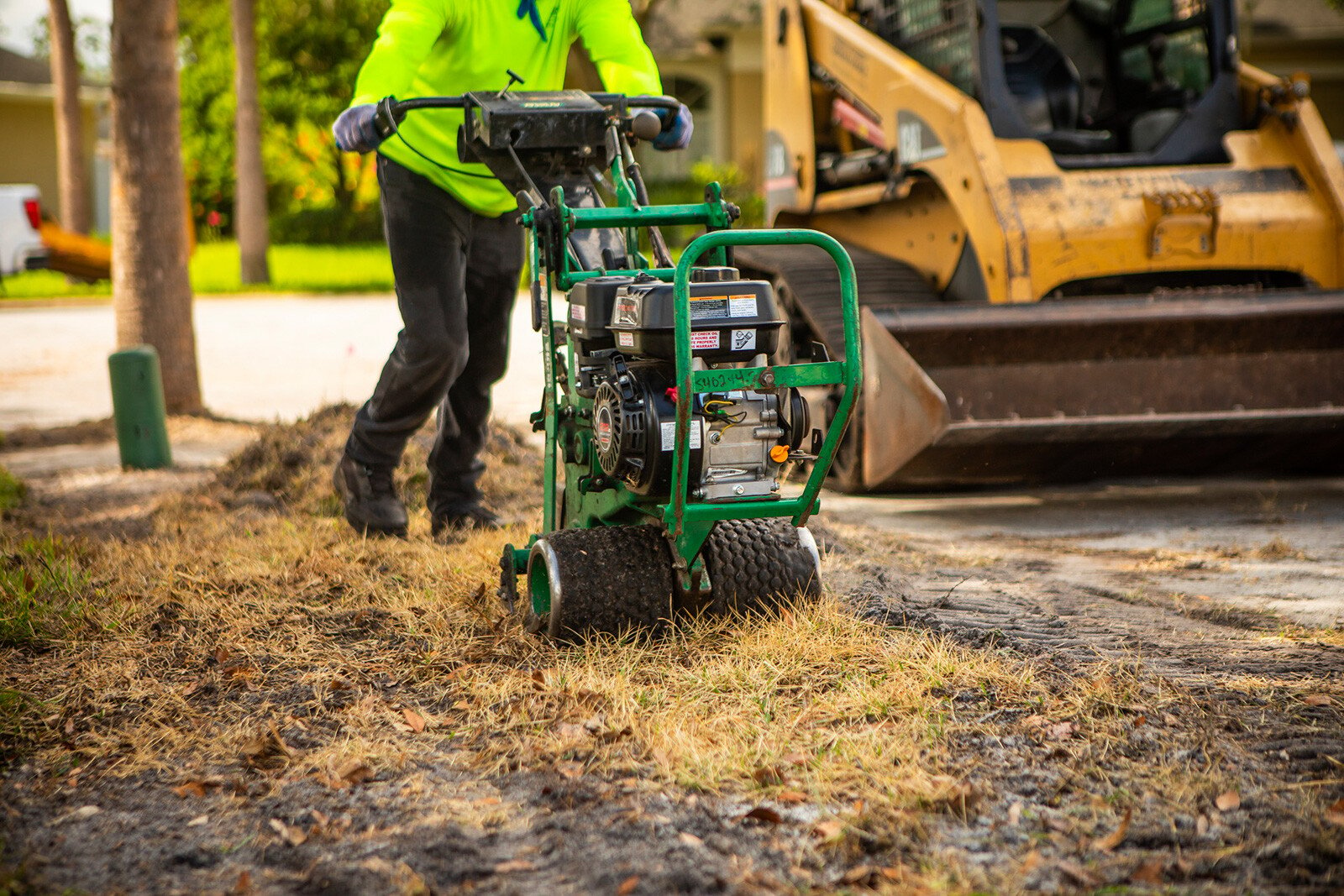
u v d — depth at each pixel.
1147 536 5.65
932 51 7.20
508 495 6.17
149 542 5.38
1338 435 6.04
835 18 8.09
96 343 15.98
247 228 24.86
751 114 29.17
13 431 9.45
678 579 3.75
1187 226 6.33
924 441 5.66
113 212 9.63
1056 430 5.64
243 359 13.95
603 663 3.54
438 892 2.41
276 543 5.24
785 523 3.98
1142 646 3.75
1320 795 2.70
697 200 27.06
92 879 2.51
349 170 36.19
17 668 3.72
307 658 3.76
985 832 2.60
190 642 3.90
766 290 3.47
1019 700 3.24
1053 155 6.98
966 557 5.17
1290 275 6.65
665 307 3.39
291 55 32.72
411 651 3.81
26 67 37.12
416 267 4.82
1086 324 5.89
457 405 5.36
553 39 4.75
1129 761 2.89
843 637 3.70
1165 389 6.15
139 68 9.37
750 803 2.76
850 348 3.38
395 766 3.02
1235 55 6.75
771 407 3.49
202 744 3.18
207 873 2.54
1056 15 7.61
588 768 2.96
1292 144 6.69
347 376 12.51
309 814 2.78
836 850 2.54
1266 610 4.21
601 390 3.58
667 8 29.00
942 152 6.72
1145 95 7.45
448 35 4.60
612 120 4.20
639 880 2.42
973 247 6.71
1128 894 2.34
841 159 8.19
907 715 3.17
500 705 3.34
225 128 34.12
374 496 5.35
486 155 4.23
